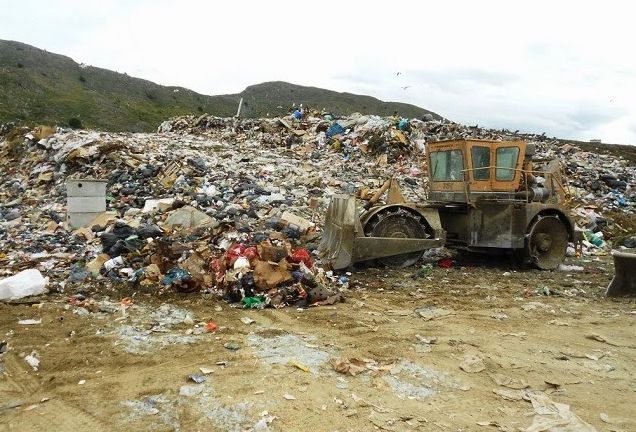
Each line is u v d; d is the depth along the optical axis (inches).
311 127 951.0
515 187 382.9
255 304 269.9
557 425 154.8
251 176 594.2
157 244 321.4
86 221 428.8
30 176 636.7
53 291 276.1
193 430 149.6
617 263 311.1
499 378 188.9
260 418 155.6
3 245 374.9
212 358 199.5
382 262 370.9
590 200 679.7
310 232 409.4
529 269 388.8
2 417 156.9
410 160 768.9
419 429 153.0
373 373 190.1
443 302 290.5
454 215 394.9
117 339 216.5
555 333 240.4
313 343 219.3
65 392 171.8
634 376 194.1
